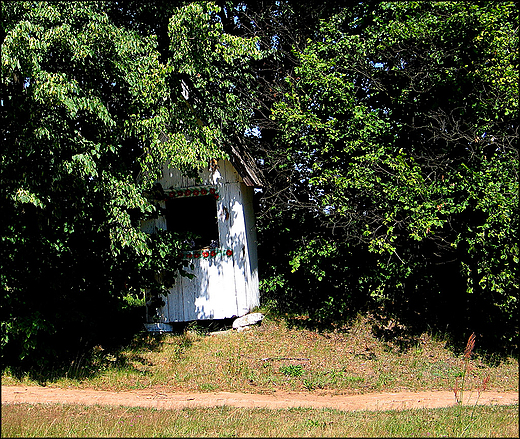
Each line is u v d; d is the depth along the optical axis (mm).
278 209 14266
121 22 12836
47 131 9500
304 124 13164
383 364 12562
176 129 12078
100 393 10289
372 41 13297
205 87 13047
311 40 15055
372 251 12531
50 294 11594
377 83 13164
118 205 10758
